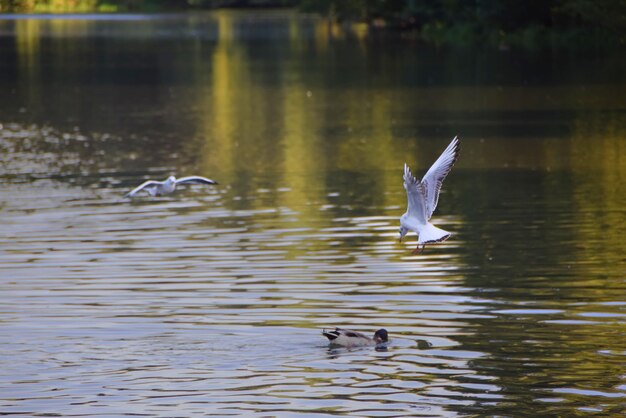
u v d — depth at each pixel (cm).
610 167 2989
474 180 2848
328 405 1330
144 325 1642
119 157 3359
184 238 2225
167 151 3475
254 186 2822
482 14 7881
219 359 1491
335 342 1532
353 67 6438
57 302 1769
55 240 2223
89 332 1609
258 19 12812
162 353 1520
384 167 3081
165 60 7325
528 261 1991
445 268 1958
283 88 5422
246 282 1877
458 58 6719
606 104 4378
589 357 1485
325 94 5088
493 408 1316
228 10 16112
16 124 4203
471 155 3256
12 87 5675
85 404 1344
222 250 2114
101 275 1936
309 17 12988
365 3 10156
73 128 4069
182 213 2484
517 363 1464
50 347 1546
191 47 8444
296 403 1338
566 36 7481
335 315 1686
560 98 4616
